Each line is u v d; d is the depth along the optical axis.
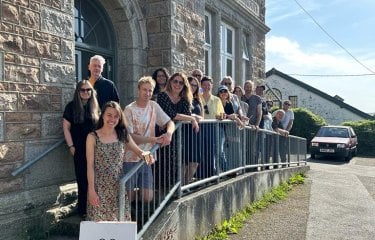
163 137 4.54
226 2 10.78
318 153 19.08
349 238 6.12
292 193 9.49
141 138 4.56
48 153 5.02
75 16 6.30
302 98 32.59
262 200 8.20
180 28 7.70
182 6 7.83
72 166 5.39
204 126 5.95
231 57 11.76
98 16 6.79
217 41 10.43
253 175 7.80
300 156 13.38
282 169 10.27
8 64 4.56
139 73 7.18
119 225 3.23
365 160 19.67
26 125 4.76
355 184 11.28
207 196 5.72
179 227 4.96
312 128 23.25
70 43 5.37
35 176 4.88
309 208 7.96
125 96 7.04
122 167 4.14
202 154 5.91
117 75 7.04
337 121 31.59
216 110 6.31
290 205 8.17
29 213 4.73
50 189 5.03
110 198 3.97
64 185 5.27
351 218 7.31
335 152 18.77
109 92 5.09
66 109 4.91
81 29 6.42
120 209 3.88
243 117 7.45
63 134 5.21
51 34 5.10
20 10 4.71
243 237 5.94
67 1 5.35
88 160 3.94
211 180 6.14
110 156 3.97
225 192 6.36
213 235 5.81
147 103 4.73
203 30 8.78
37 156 4.87
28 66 4.79
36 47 4.89
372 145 22.41
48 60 5.05
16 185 4.66
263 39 14.05
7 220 4.49
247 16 12.27
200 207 5.51
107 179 3.96
